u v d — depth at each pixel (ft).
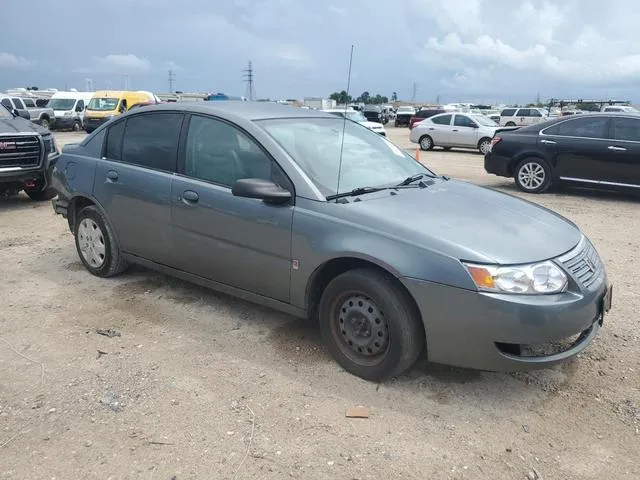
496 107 192.75
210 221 13.69
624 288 17.30
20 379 11.65
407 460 9.31
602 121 32.96
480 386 11.57
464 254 10.40
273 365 12.30
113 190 16.14
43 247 21.38
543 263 10.56
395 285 10.99
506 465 9.26
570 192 35.86
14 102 92.02
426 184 14.06
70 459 9.25
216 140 13.98
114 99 93.25
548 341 10.36
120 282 17.29
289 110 15.23
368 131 16.15
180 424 10.17
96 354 12.73
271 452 9.45
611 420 10.51
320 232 11.78
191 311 15.15
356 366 11.74
